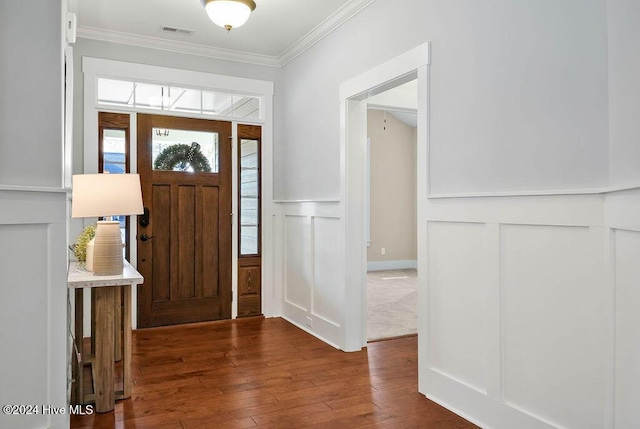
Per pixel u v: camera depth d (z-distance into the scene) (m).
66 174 2.83
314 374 3.12
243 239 4.79
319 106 4.05
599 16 1.80
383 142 8.59
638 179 1.54
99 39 4.11
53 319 1.77
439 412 2.53
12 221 1.63
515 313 2.18
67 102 2.98
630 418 1.61
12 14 1.69
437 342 2.69
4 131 1.67
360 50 3.44
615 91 1.70
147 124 4.32
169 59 4.39
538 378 2.06
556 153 1.98
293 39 4.25
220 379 3.02
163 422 2.41
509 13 2.21
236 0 3.15
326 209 3.90
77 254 3.05
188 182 4.52
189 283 4.53
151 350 3.65
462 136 2.49
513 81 2.19
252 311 4.83
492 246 2.29
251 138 4.80
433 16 2.72
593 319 1.81
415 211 8.88
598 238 1.79
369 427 2.35
